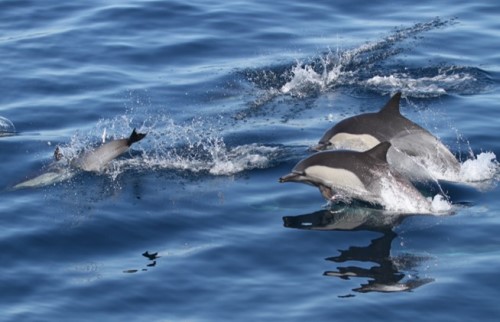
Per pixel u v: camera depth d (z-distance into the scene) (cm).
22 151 2434
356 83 2886
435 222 2031
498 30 3259
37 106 2727
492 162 2322
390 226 2019
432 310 1688
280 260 1884
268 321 1664
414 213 2077
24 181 2270
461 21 3344
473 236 1964
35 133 2556
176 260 1889
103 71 2975
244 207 2122
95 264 1889
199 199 2166
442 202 2123
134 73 2969
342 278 1805
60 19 3375
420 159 2325
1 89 2841
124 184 2250
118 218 2077
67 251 1945
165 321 1675
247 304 1722
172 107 2733
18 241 1977
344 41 3189
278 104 2756
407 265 1850
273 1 3559
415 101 2741
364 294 1744
